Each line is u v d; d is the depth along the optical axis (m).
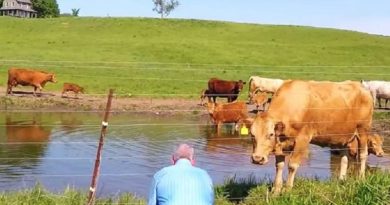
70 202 10.40
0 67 43.66
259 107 33.25
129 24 74.25
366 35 78.12
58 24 73.62
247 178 14.53
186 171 6.71
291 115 11.54
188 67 50.47
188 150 6.94
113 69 45.78
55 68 44.75
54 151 19.25
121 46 58.16
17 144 20.38
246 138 23.58
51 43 58.88
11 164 16.91
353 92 12.63
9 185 14.28
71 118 28.27
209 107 26.44
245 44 64.06
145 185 14.89
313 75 48.34
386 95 34.50
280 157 11.62
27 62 46.75
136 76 43.69
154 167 17.20
